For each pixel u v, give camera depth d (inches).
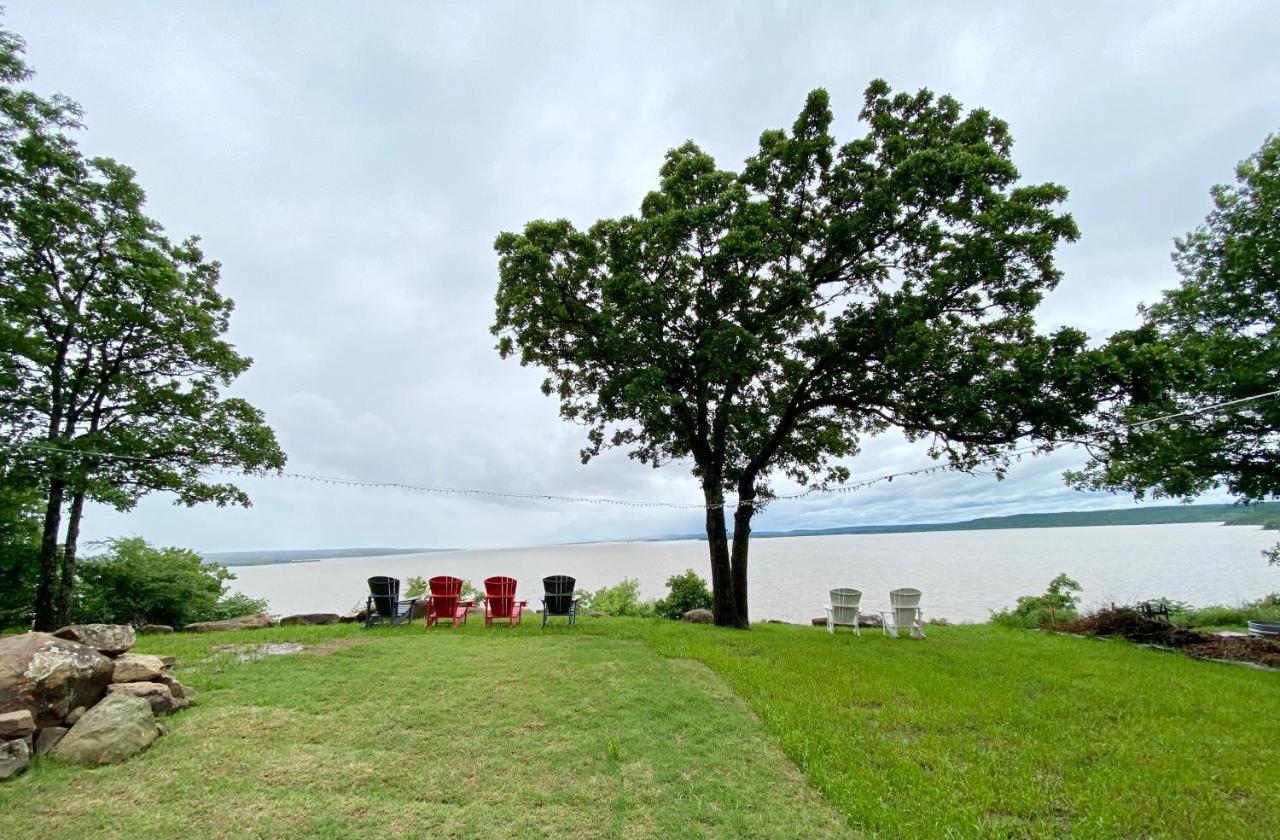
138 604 528.7
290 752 167.3
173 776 149.4
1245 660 351.3
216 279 585.6
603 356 457.4
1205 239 502.9
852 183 429.1
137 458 450.0
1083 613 554.6
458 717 201.2
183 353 511.8
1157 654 368.8
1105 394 340.5
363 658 289.4
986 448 398.9
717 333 395.9
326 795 142.6
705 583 643.5
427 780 152.9
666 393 409.7
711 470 478.9
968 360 382.3
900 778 158.1
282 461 542.0
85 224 464.8
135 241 481.1
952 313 428.5
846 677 268.7
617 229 458.6
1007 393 354.9
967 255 374.9
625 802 143.1
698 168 436.8
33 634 177.8
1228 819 138.8
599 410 526.0
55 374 452.4
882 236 420.5
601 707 214.7
